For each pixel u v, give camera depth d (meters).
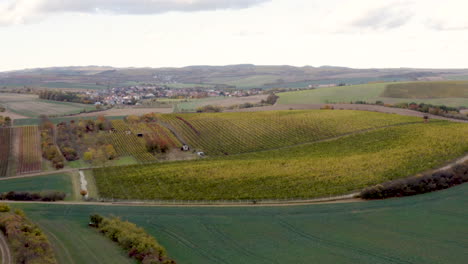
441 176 82.25
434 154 98.25
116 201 81.25
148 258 48.81
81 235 59.41
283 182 87.19
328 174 90.19
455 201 72.50
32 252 49.69
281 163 102.44
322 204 73.44
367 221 64.12
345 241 56.47
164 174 98.81
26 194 83.88
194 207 74.56
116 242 56.19
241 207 73.50
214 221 65.94
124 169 106.38
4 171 107.06
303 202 75.75
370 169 91.12
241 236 59.09
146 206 76.12
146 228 63.34
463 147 102.38
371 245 54.81
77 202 80.56
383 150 106.50
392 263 49.38
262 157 112.88
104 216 69.94
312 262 49.84
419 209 69.12
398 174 86.25
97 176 101.12
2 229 58.06
